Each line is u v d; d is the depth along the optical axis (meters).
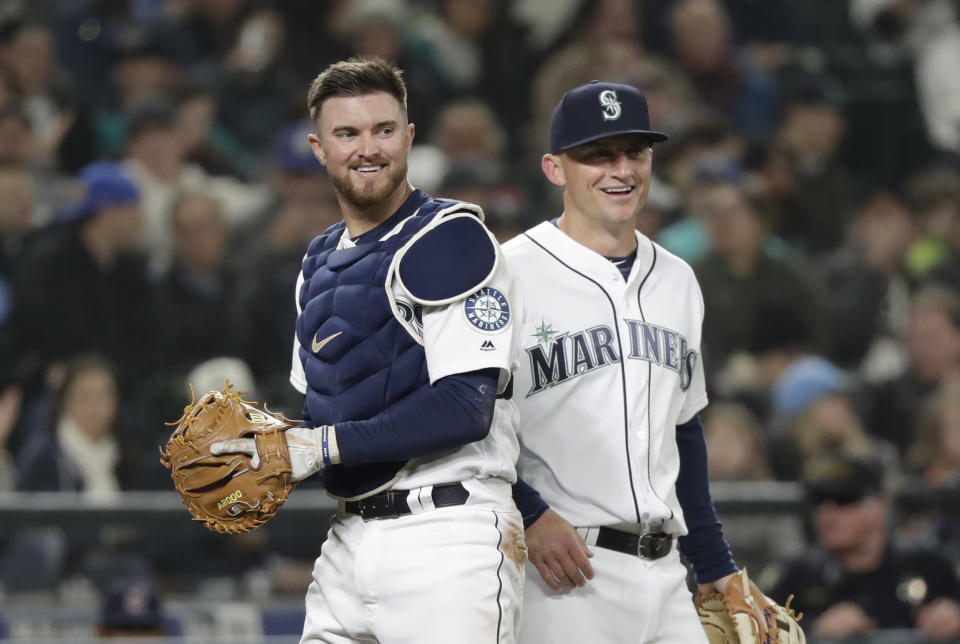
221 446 10.89
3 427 24.23
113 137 31.09
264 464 10.86
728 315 28.34
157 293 26.03
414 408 10.80
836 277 31.31
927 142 35.88
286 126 30.06
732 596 13.34
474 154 31.53
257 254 26.94
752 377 27.92
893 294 32.25
